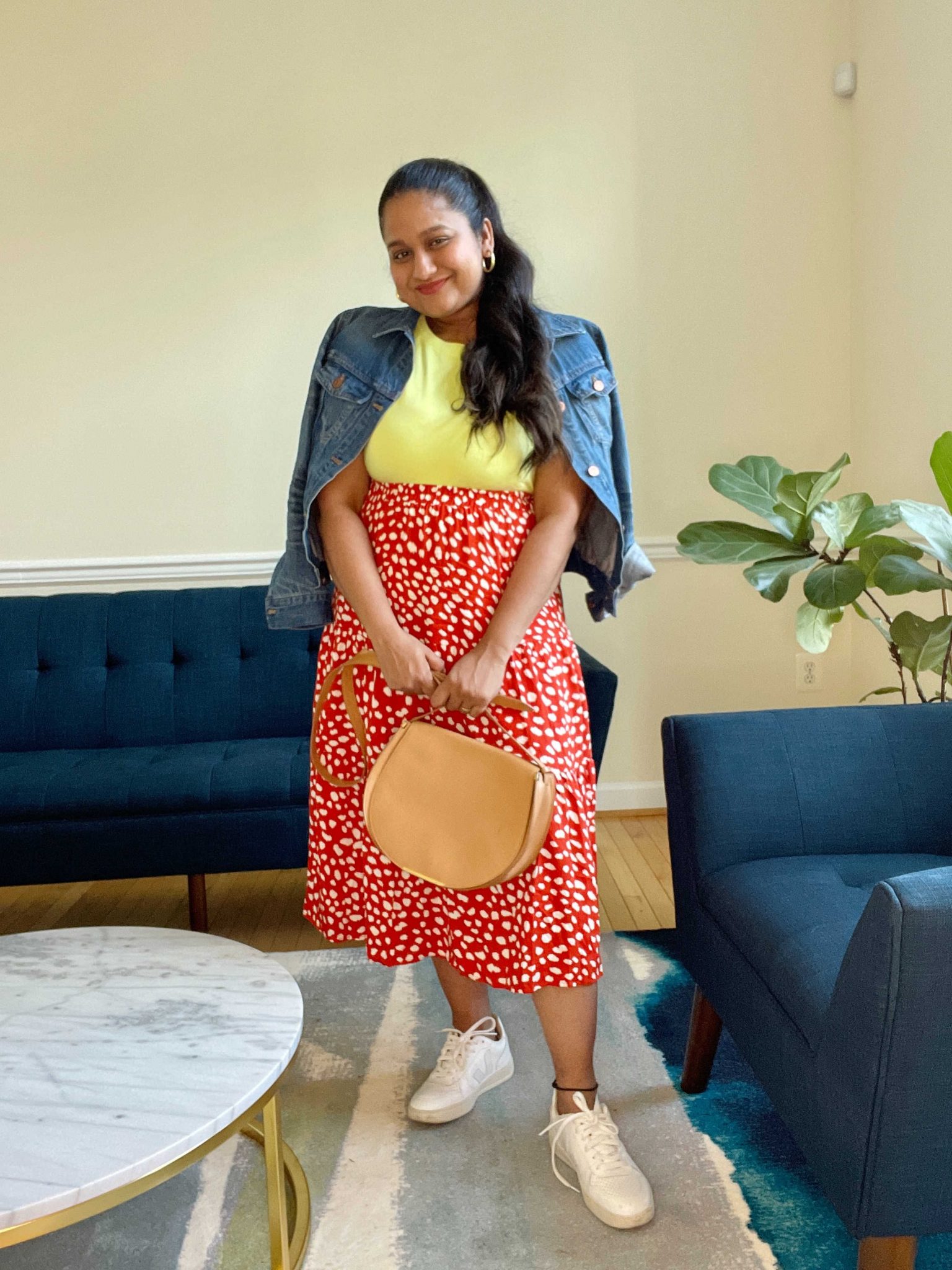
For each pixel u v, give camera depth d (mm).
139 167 3197
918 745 1741
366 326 1524
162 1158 1046
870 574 2154
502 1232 1421
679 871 1751
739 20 3229
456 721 1485
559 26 3217
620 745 3430
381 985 2201
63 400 3244
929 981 1067
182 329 3236
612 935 2422
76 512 3281
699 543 2355
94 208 3199
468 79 3215
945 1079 1090
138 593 2977
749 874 1592
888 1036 1081
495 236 1489
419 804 1420
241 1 3170
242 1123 1145
